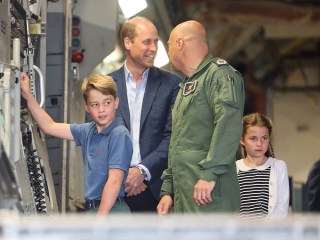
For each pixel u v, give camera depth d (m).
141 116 6.80
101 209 5.45
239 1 19.42
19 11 6.16
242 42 20.56
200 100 5.77
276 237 2.65
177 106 5.97
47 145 7.82
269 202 6.45
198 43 5.95
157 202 6.68
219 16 19.52
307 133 21.39
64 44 8.03
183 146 5.79
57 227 2.62
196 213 5.67
